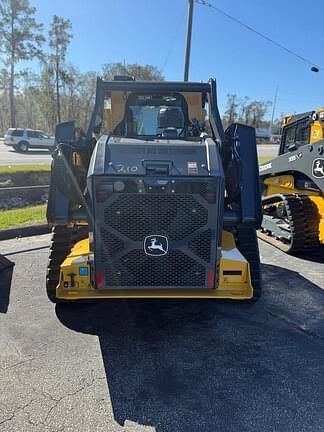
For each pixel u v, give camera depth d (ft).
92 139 12.69
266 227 24.20
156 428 8.02
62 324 12.43
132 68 134.62
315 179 19.01
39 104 179.42
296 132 23.13
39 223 25.66
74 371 9.89
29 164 61.11
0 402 8.67
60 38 156.56
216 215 9.93
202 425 8.13
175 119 13.56
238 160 11.17
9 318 12.71
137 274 10.28
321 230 19.74
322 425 8.14
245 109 239.30
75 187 11.18
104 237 10.00
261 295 13.79
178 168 9.72
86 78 175.73
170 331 12.16
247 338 11.75
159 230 9.98
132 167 9.70
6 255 19.38
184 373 9.93
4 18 139.95
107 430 7.93
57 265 12.85
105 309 13.58
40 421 8.12
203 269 10.30
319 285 16.21
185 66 50.03
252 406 8.71
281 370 10.09
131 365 10.25
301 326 12.55
